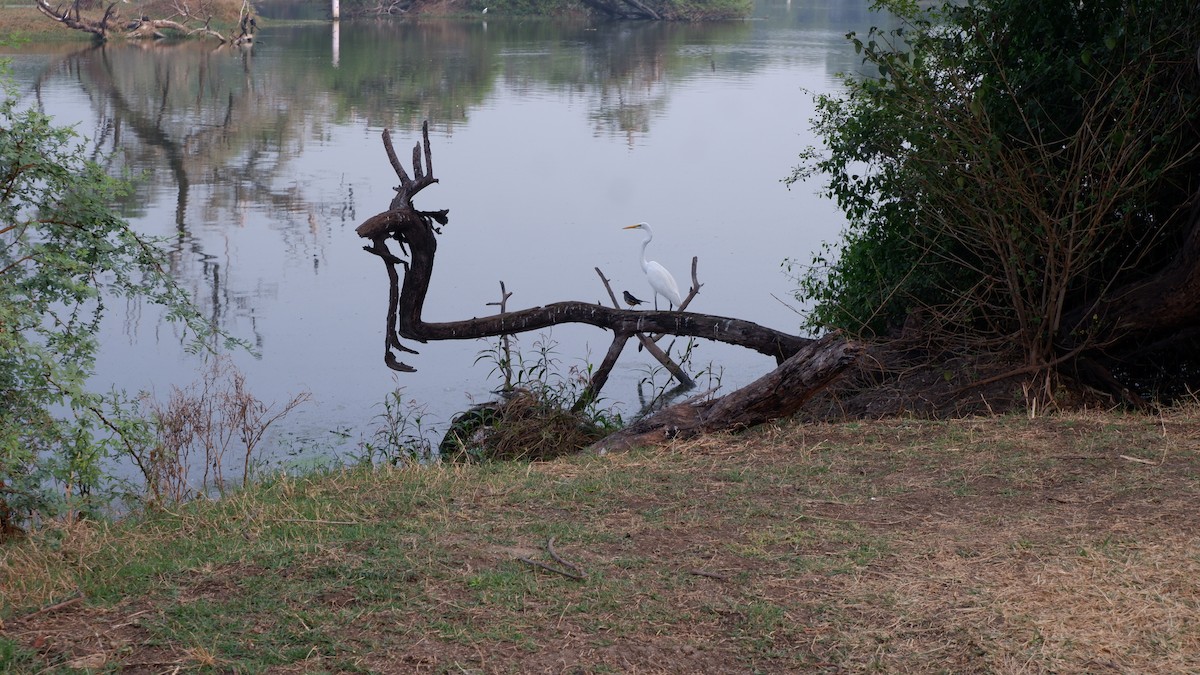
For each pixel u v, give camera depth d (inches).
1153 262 390.0
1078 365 379.2
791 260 736.3
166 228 806.5
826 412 390.0
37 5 2148.1
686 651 172.6
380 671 166.7
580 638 176.4
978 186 369.4
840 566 201.5
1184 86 361.4
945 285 430.9
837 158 456.4
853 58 2018.9
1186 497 232.1
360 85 1626.5
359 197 925.2
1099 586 187.2
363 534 224.5
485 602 188.7
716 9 3048.7
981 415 356.8
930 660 167.2
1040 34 406.9
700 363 585.0
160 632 179.6
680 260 735.7
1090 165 346.3
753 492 251.4
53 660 171.2
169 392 497.7
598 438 385.7
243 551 215.2
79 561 217.0
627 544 217.6
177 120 1290.6
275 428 466.6
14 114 307.7
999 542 210.7
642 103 1491.1
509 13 3048.7
